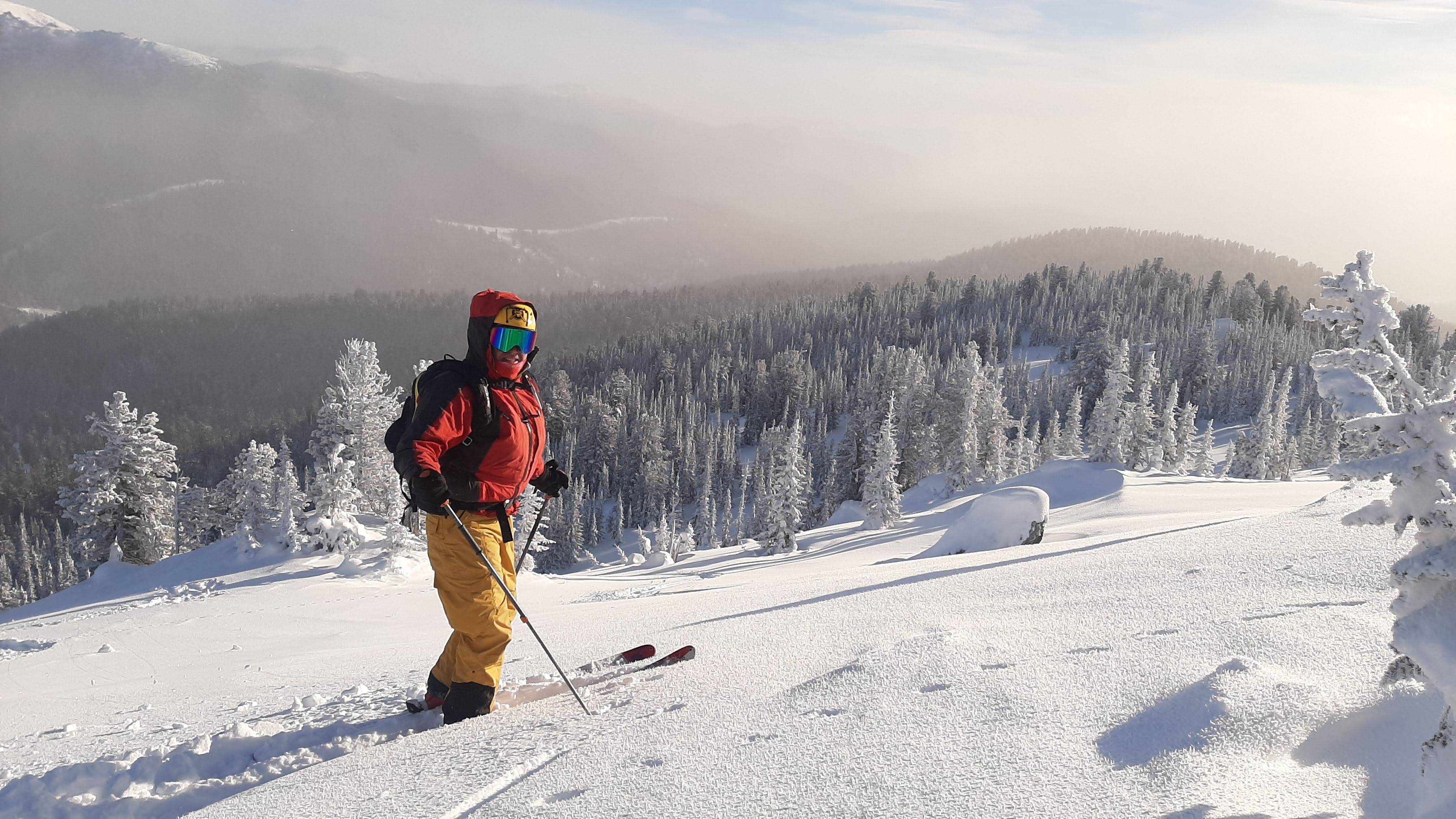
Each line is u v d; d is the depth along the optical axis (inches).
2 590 2982.3
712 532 3535.9
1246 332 5807.1
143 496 1473.9
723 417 6072.8
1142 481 1530.5
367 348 1146.0
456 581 133.9
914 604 171.3
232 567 778.2
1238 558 168.7
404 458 128.3
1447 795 61.2
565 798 82.7
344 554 758.5
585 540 3540.8
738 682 121.9
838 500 3078.2
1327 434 3422.7
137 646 365.4
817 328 7509.8
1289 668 97.5
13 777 144.0
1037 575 187.5
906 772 78.5
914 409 3169.3
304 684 213.9
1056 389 4643.2
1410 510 65.9
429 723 137.9
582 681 142.6
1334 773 74.0
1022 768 76.8
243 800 102.2
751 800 76.6
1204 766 73.9
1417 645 63.7
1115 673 101.6
